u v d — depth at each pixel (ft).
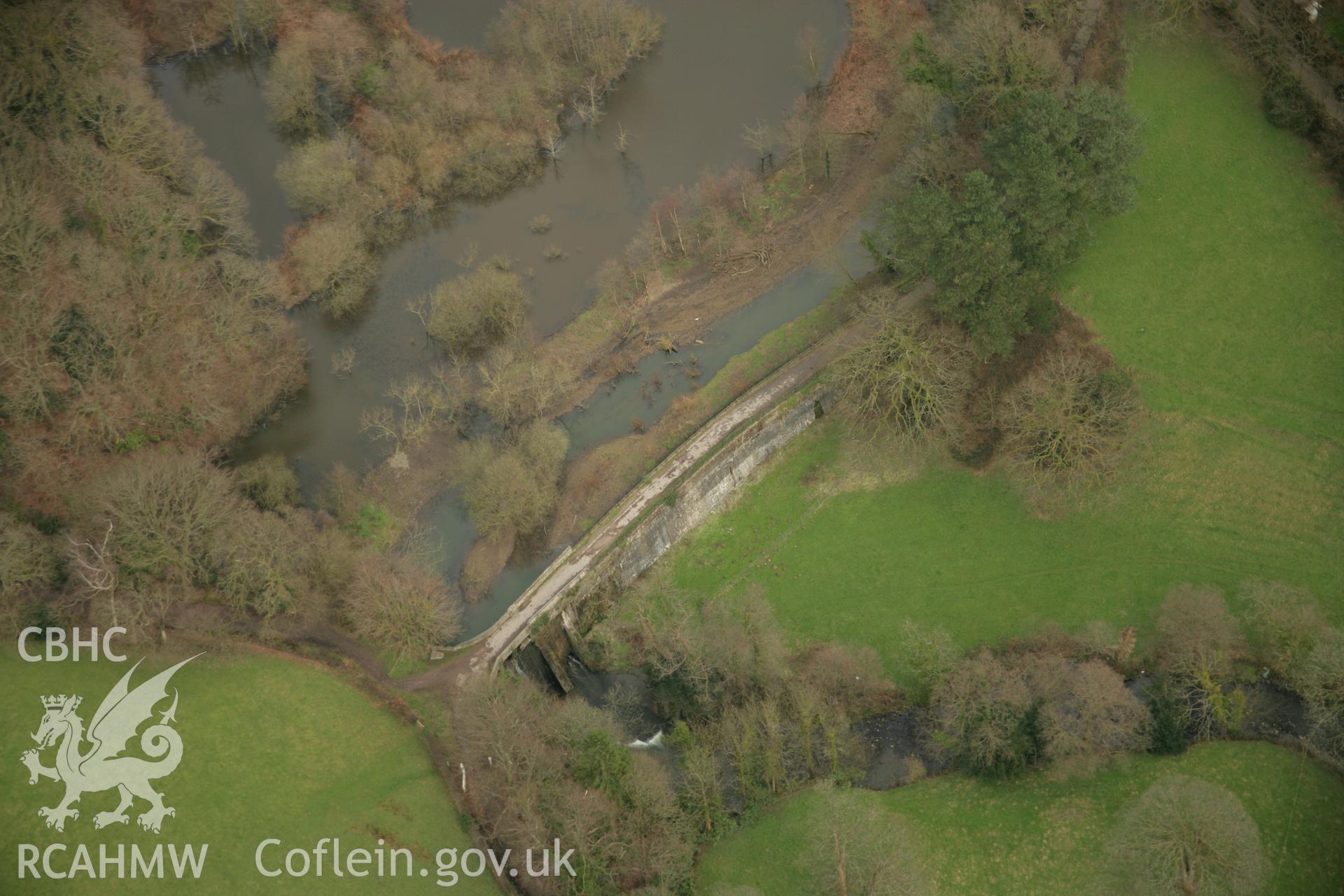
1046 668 569.64
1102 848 541.34
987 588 606.14
